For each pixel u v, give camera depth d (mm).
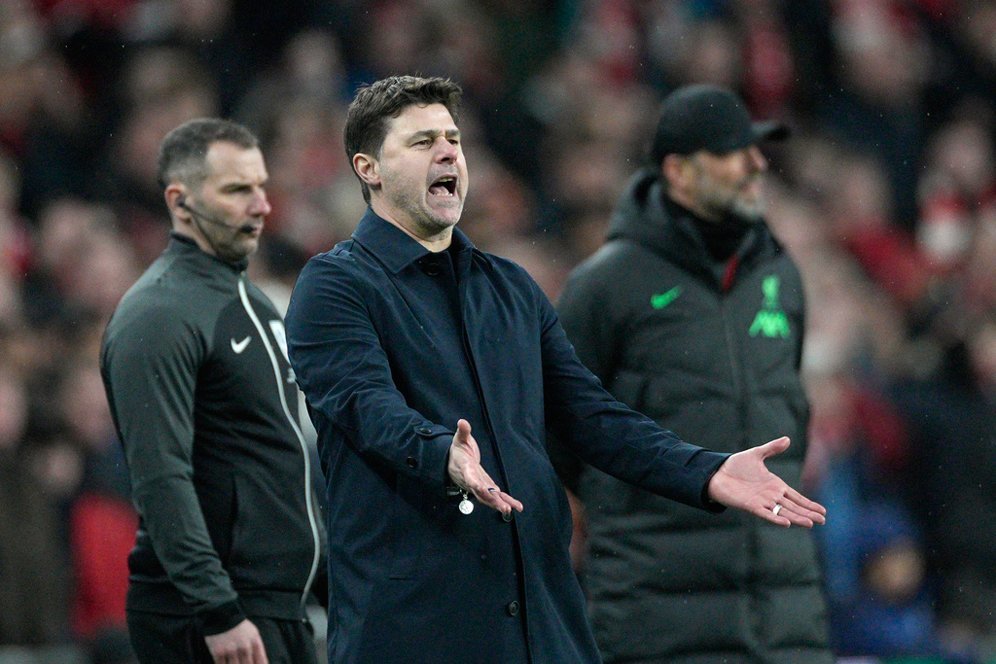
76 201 32344
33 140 32875
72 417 24703
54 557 22516
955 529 29672
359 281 12102
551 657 11883
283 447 15398
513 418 12188
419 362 12039
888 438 31312
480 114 39531
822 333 35250
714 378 17031
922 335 34656
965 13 47531
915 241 42750
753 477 11805
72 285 29031
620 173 39219
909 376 32719
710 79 42281
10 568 21938
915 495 30766
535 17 42844
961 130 45500
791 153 42281
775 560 16812
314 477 17344
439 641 11656
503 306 12539
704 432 16922
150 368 14789
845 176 42719
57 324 27172
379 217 12492
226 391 15219
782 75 43625
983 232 39625
